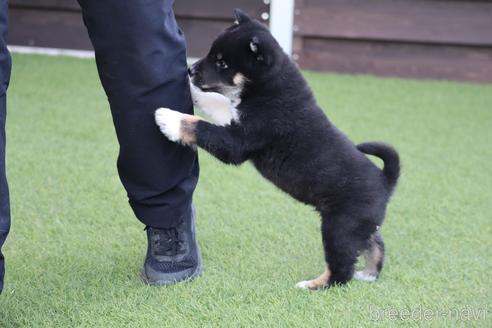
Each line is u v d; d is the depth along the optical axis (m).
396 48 6.34
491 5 6.11
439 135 4.71
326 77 6.21
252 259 2.68
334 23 6.26
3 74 1.91
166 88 2.17
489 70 6.26
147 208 2.30
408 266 2.68
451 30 6.19
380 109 5.28
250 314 2.18
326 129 2.53
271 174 2.57
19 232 2.81
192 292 2.33
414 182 3.77
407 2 6.18
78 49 6.47
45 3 6.29
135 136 2.17
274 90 2.50
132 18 2.01
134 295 2.30
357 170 2.51
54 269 2.49
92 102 5.04
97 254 2.66
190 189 2.33
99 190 3.36
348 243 2.48
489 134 4.79
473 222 3.21
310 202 2.57
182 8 6.26
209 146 2.34
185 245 2.44
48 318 2.12
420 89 5.97
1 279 1.95
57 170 3.62
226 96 2.59
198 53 6.39
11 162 3.68
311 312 2.22
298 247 2.84
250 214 3.19
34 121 4.48
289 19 6.16
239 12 2.74
